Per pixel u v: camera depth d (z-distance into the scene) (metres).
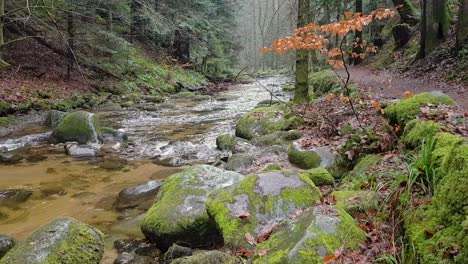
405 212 3.38
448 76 12.75
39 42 18.11
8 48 17.59
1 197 6.37
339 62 7.10
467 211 2.69
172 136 11.19
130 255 4.44
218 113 15.50
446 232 2.77
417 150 4.61
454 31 16.09
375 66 22.47
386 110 6.32
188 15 26.22
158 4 22.03
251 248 3.65
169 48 31.09
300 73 11.02
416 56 16.94
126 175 7.58
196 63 33.50
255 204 4.06
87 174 7.63
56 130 10.26
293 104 10.72
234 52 43.34
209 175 5.27
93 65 19.31
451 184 2.95
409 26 21.45
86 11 18.12
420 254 2.84
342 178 5.62
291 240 3.24
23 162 8.41
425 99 5.71
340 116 7.94
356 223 3.55
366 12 24.80
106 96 18.06
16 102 13.36
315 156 6.18
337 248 3.09
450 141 3.55
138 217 5.45
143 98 19.28
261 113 10.29
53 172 7.74
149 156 8.99
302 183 4.21
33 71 17.27
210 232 4.46
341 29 6.29
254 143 8.66
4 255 3.86
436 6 15.95
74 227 3.99
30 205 6.05
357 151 5.98
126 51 21.17
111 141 10.27
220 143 9.38
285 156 7.01
